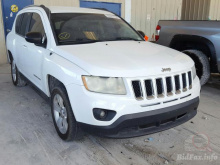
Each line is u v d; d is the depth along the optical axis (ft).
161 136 10.52
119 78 7.94
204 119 12.26
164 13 36.32
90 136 10.36
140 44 11.40
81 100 8.14
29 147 9.45
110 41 11.39
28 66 13.07
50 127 11.12
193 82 9.91
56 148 9.40
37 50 11.51
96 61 8.49
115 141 10.03
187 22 16.35
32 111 12.95
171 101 8.64
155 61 8.86
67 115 9.05
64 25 11.37
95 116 8.02
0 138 10.09
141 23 34.47
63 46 10.21
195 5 39.58
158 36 18.34
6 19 24.73
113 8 30.96
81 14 12.59
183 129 11.18
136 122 8.00
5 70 22.50
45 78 10.56
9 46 16.38
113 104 7.78
